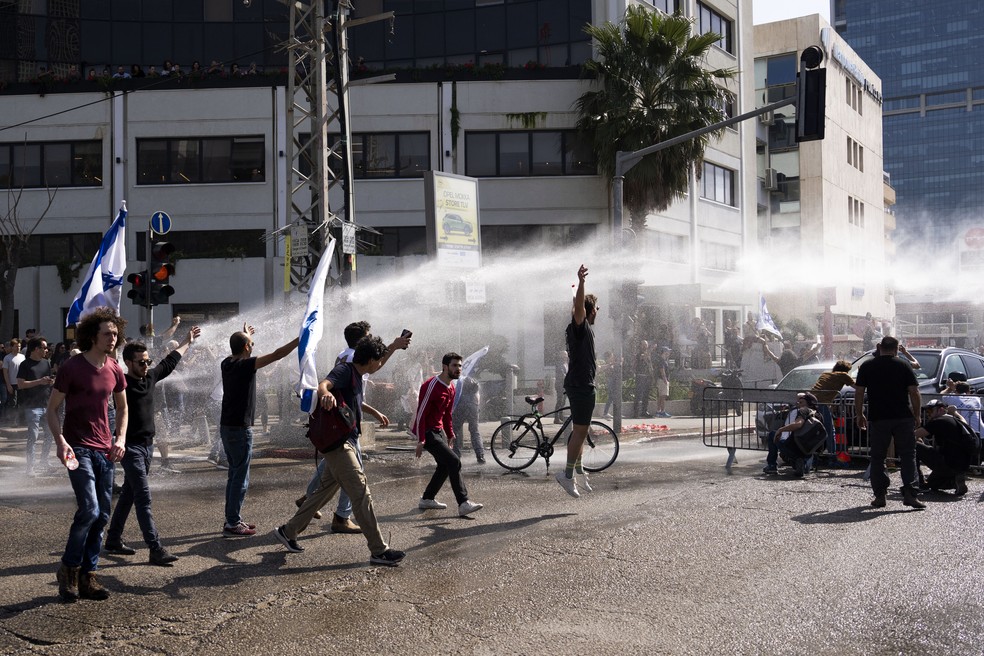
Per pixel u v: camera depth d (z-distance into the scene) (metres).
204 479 11.55
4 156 29.73
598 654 4.74
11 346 15.01
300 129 29.02
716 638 4.98
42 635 5.11
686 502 9.17
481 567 6.55
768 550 7.01
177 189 29.22
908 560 6.68
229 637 5.06
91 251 29.52
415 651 4.81
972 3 159.75
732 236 35.56
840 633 5.04
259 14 32.22
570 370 8.99
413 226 28.84
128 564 6.80
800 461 11.09
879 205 55.78
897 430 8.85
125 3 32.06
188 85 29.28
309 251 15.67
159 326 28.06
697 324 29.11
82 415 5.98
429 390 8.74
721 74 27.25
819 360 23.66
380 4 31.19
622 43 26.95
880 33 168.88
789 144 45.41
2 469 12.59
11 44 31.83
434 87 28.88
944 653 4.73
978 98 160.50
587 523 8.12
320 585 6.11
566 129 28.80
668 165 26.44
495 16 30.61
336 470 6.73
